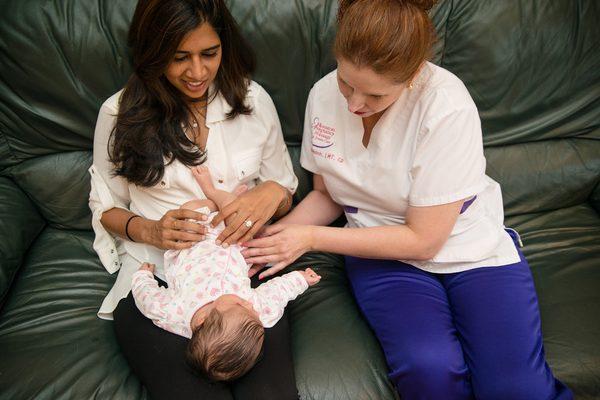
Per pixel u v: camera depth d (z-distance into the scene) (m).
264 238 1.36
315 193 1.61
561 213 1.72
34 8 1.46
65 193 1.65
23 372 1.28
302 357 1.31
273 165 1.56
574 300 1.43
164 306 1.27
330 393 1.25
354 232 1.35
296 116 1.64
